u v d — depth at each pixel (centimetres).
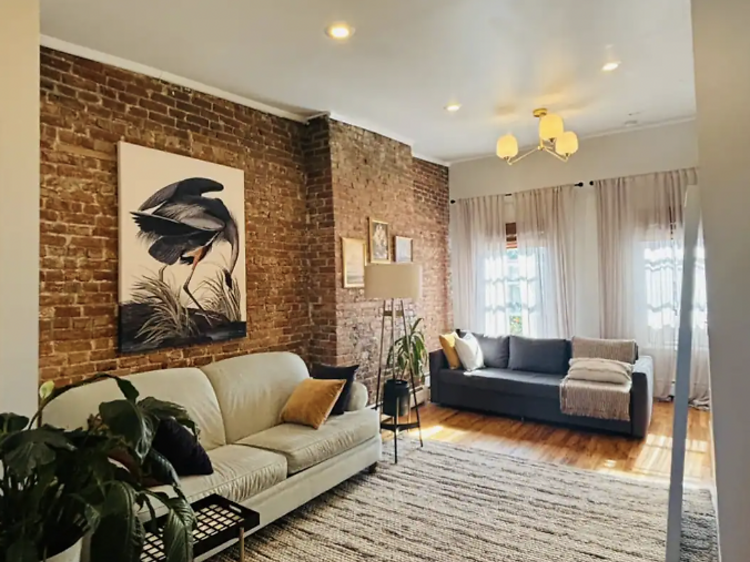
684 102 448
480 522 281
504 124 493
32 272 175
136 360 325
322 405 328
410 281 397
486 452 396
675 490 222
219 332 371
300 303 449
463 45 320
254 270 407
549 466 364
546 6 275
